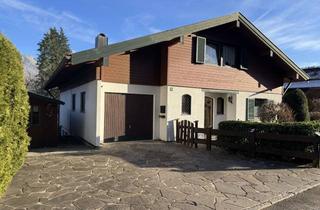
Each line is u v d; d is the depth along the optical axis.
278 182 6.96
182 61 13.95
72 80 16.50
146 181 6.76
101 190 6.06
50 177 6.91
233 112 16.22
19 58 5.79
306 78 17.41
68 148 11.27
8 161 5.13
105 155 9.71
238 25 14.56
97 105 12.04
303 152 8.74
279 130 9.41
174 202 5.50
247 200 5.71
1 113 4.80
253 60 16.86
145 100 13.59
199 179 7.04
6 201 5.34
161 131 13.70
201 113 14.59
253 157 9.77
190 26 12.91
